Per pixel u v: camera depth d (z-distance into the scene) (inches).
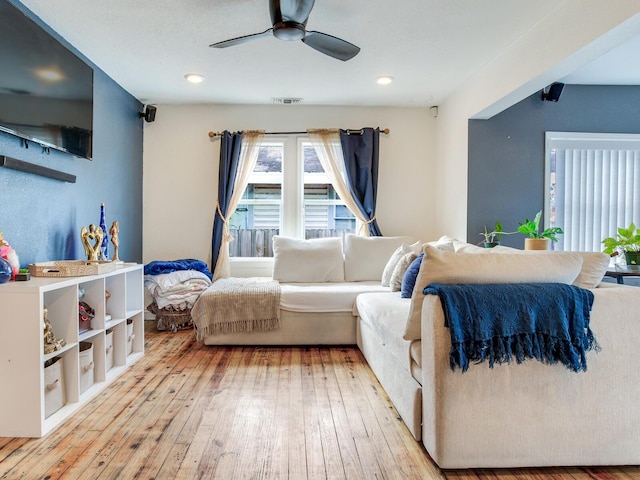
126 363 112.4
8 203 91.9
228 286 141.3
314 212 184.1
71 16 101.1
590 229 157.1
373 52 121.3
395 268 136.6
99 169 134.5
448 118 165.2
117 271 106.3
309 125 177.5
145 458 69.2
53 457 69.3
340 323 136.3
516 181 148.7
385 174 179.9
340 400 93.1
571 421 65.3
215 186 176.2
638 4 73.6
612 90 153.3
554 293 64.2
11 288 75.0
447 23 103.6
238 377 107.5
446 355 63.7
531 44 106.1
